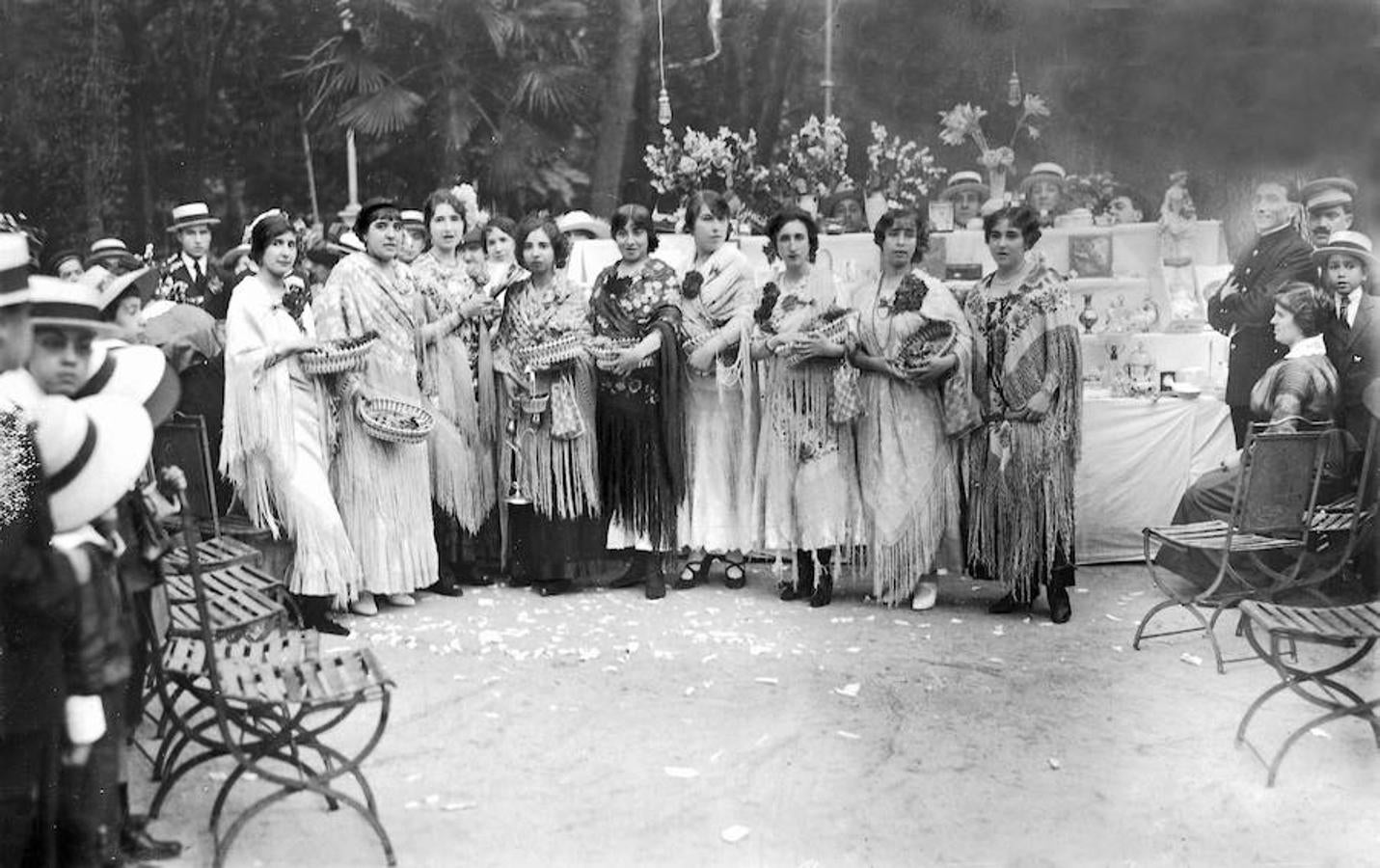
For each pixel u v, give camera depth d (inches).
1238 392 242.1
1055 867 126.9
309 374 212.5
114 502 117.1
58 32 302.7
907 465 219.1
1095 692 178.7
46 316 118.0
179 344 213.0
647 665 191.6
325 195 324.5
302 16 313.6
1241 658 195.0
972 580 246.8
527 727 165.0
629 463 231.9
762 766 151.7
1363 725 165.5
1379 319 208.1
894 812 138.8
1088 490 253.0
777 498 224.2
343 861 127.3
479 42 313.3
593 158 320.2
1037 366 211.5
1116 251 267.4
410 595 234.7
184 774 148.7
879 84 288.7
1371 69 245.9
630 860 127.8
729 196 277.1
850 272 254.1
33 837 116.0
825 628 212.2
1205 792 144.6
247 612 155.3
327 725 130.8
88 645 115.7
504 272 250.7
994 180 273.3
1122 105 265.7
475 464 241.9
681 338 235.3
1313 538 210.7
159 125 313.4
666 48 312.8
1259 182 253.1
